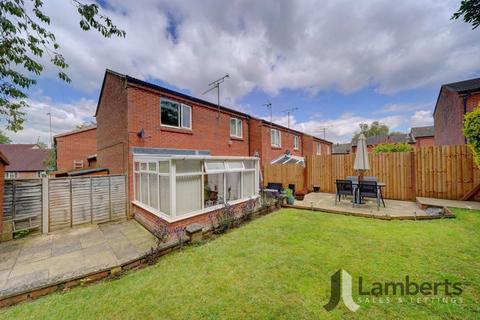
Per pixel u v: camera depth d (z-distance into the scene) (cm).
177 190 612
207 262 434
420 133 3369
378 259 420
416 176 951
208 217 698
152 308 301
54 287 349
